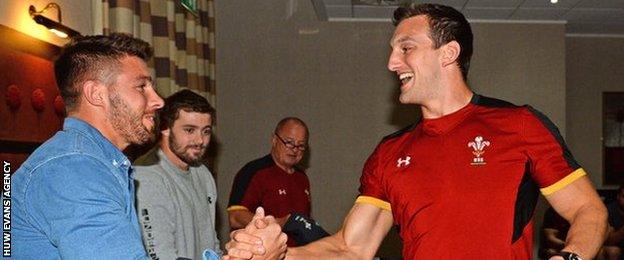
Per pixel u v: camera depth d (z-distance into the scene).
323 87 6.01
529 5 5.59
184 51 4.29
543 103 6.07
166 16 3.83
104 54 1.60
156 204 2.31
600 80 6.87
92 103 1.58
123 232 1.38
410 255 1.80
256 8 6.02
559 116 6.05
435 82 1.82
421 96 1.83
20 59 2.36
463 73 1.85
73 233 1.34
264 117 5.98
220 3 6.02
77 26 2.93
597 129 6.86
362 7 5.59
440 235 1.73
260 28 6.01
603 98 6.87
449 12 1.83
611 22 6.21
